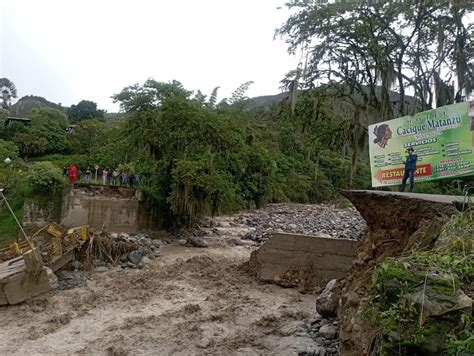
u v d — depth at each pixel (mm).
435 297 3227
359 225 31250
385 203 7828
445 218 5621
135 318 11141
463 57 15336
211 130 23969
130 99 24922
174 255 19453
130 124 24891
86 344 9531
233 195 24469
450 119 11953
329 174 53500
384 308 3598
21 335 10125
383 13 16453
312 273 13984
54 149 48406
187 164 22547
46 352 9117
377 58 16453
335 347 8672
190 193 23000
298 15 17625
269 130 49906
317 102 18359
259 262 14922
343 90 18094
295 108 18875
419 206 6934
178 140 23750
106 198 23594
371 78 17281
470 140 11609
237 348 9133
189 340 9617
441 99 15961
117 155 31828
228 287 14156
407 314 3268
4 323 10969
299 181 49938
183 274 15750
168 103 24125
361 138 17391
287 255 14547
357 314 5777
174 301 12672
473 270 3559
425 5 15547
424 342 3057
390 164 13133
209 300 12727
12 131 49406
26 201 25188
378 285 3748
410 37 16625
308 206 46531
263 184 41500
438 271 3547
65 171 32969
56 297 12961
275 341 9453
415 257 3998
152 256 18422
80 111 69750
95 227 22000
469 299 3178
